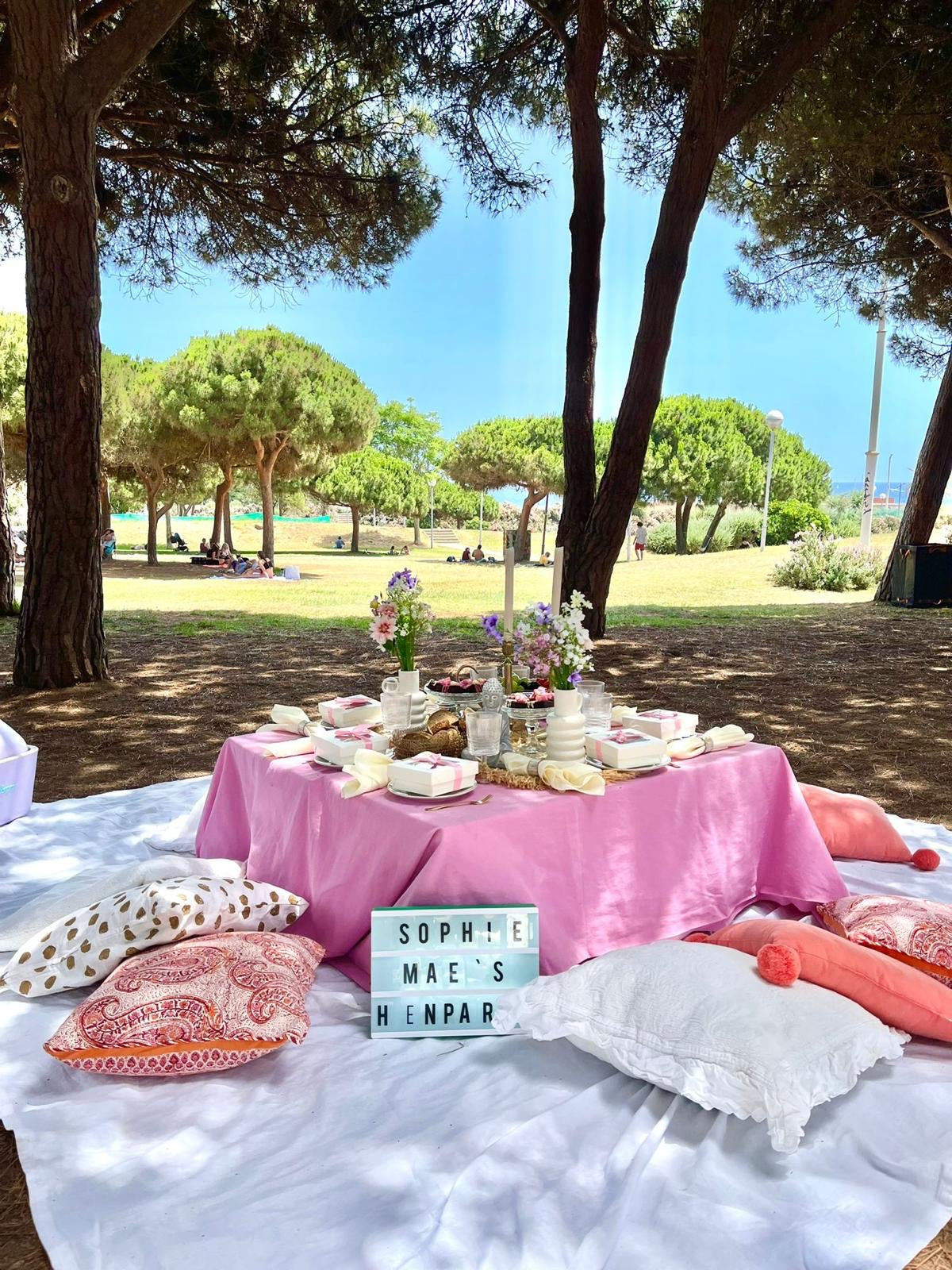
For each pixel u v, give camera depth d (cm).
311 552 4416
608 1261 149
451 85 873
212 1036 206
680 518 3453
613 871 260
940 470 1369
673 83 927
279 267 1026
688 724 308
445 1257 150
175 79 790
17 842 375
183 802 429
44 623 686
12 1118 192
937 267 1176
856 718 617
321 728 303
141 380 2470
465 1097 196
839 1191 166
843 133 845
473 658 862
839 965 213
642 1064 194
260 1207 162
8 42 714
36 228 628
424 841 231
